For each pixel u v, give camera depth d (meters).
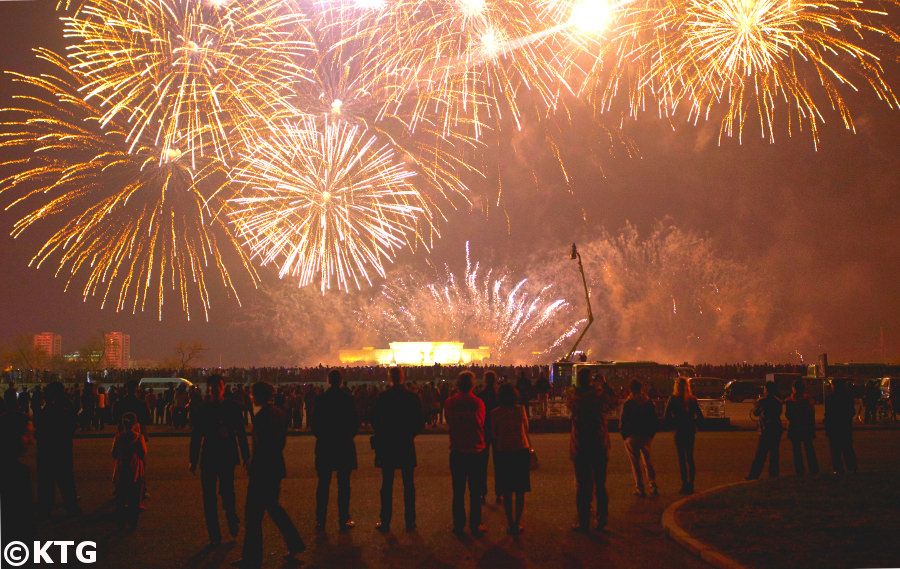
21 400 31.66
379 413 10.80
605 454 10.66
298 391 31.64
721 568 8.20
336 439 10.80
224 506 10.23
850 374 57.03
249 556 8.66
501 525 10.96
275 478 8.91
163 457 20.89
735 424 30.97
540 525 10.91
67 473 11.95
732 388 48.28
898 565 7.83
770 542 8.88
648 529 10.48
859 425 30.45
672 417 13.61
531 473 16.52
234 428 10.11
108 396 32.31
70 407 12.19
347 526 10.77
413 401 10.84
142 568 8.66
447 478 16.23
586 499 10.54
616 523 10.94
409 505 10.70
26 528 5.88
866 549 8.42
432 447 23.66
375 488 14.73
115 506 12.80
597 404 10.70
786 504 10.97
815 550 8.44
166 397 35.47
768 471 16.22
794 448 14.81
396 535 10.35
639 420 13.34
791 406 14.80
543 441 24.98
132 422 11.21
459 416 10.59
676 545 9.44
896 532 9.15
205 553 9.39
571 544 9.65
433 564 8.73
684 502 11.56
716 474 16.11
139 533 10.57
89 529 10.85
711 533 9.52
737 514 10.48
